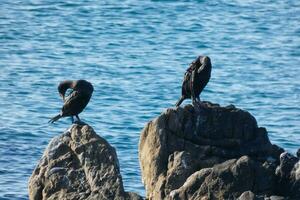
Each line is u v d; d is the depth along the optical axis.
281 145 40.06
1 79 50.09
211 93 48.84
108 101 46.25
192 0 70.50
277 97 48.38
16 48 57.09
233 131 26.88
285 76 52.69
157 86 49.31
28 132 41.09
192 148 26.58
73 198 25.34
